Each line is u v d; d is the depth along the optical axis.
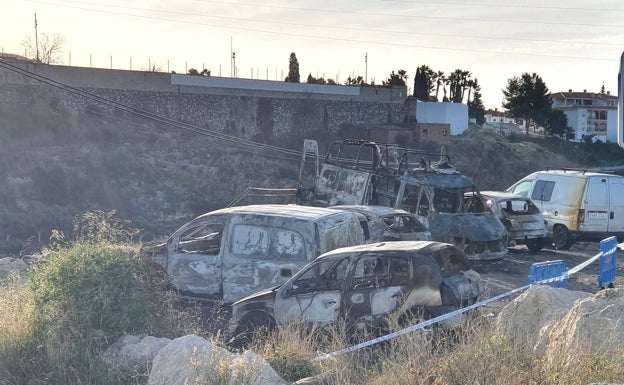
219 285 11.97
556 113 90.69
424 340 7.41
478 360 6.45
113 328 8.99
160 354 7.66
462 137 72.12
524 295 8.30
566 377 6.08
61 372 8.16
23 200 41.00
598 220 19.86
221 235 13.16
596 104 125.12
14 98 52.41
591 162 77.44
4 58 52.78
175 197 44.91
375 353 8.27
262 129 63.78
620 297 7.99
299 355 8.12
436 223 17.08
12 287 10.30
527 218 19.66
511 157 69.50
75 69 55.28
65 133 50.47
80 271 9.29
